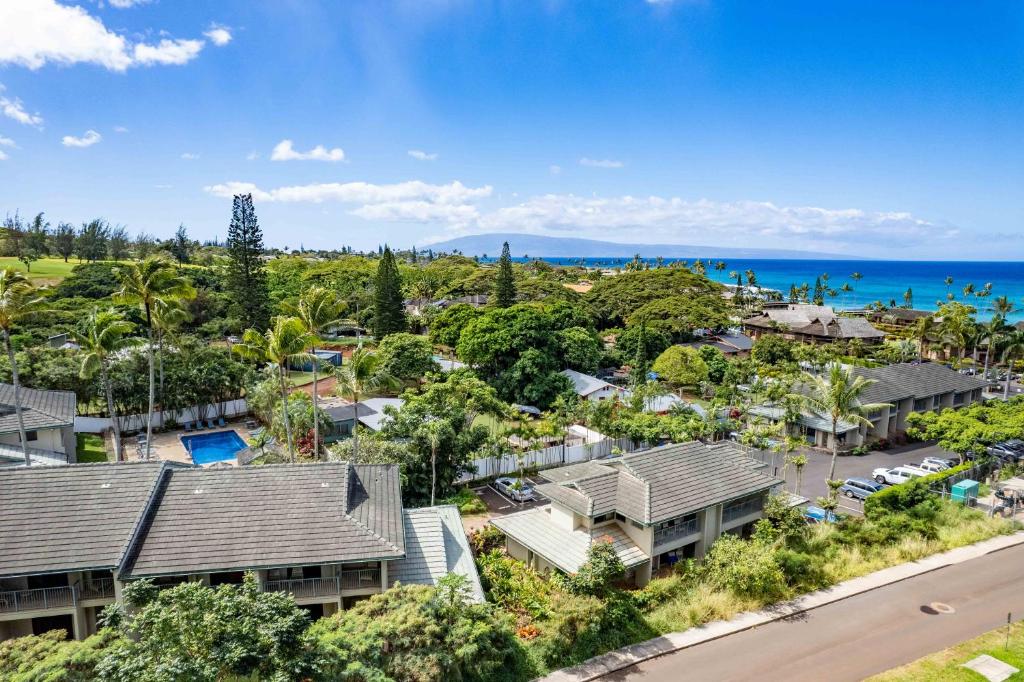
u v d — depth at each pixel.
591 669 23.95
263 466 28.92
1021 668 23.31
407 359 71.75
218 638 16.08
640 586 31.16
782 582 29.67
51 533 23.94
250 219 83.75
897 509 39.12
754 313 139.00
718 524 33.53
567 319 89.06
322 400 63.53
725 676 23.55
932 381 63.62
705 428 55.12
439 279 160.50
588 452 53.81
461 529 31.64
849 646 25.41
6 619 23.00
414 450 42.38
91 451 49.91
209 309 91.62
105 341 42.38
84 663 16.30
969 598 29.23
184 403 56.69
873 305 164.50
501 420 57.69
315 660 16.78
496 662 22.44
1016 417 46.44
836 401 41.81
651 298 116.94
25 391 45.75
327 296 44.06
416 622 20.42
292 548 24.91
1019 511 39.72
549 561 30.47
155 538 24.58
